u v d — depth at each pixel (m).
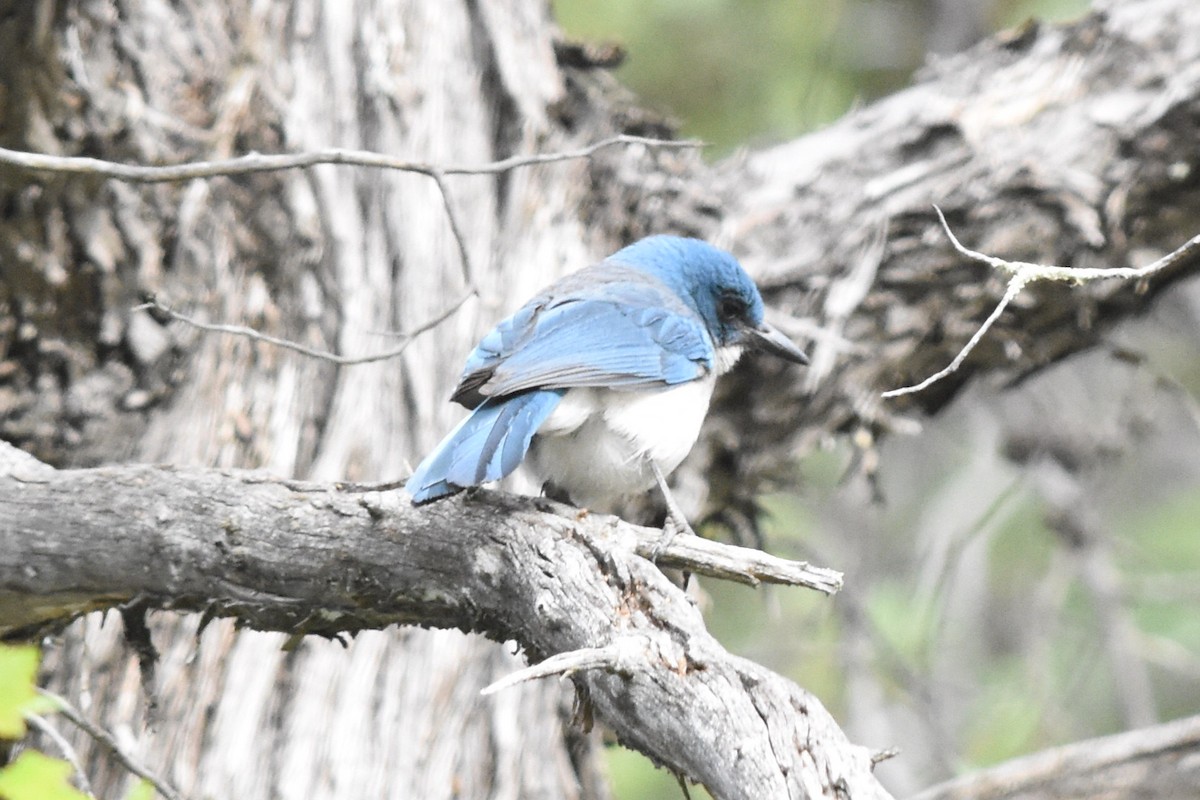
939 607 17.33
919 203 13.55
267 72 11.87
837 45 17.67
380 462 11.48
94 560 8.28
